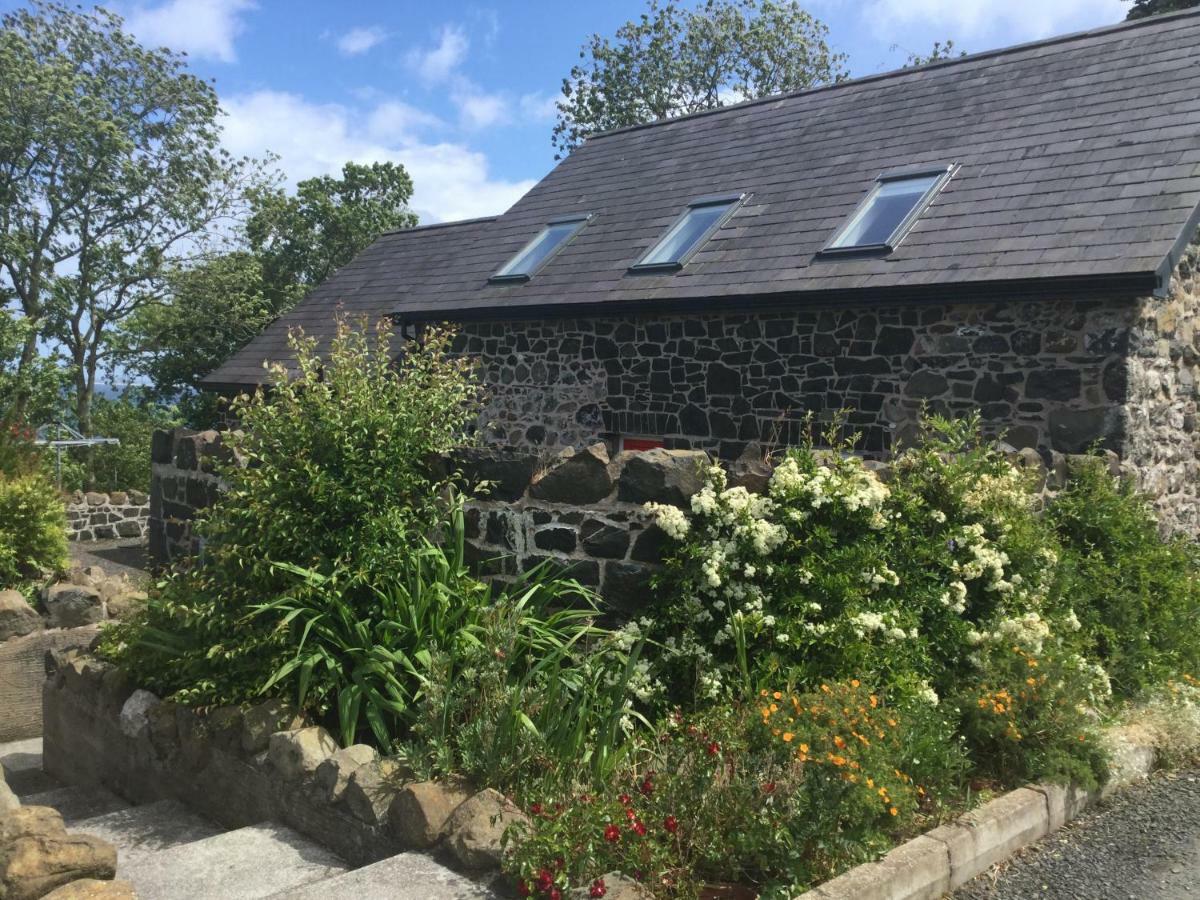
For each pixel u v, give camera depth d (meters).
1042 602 5.96
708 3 32.12
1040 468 7.19
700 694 4.66
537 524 5.46
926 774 4.20
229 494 5.55
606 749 4.13
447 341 6.84
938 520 5.62
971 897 3.84
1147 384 8.70
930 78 12.65
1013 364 8.84
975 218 9.51
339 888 3.52
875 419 9.66
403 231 20.19
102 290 26.67
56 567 8.84
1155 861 4.15
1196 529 9.86
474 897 3.46
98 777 5.86
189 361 27.48
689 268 11.08
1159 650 6.43
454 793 3.96
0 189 24.61
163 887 3.83
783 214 11.24
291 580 5.16
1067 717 4.76
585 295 11.55
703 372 10.88
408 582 5.03
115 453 23.59
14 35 23.58
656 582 4.95
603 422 11.73
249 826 4.51
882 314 9.61
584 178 14.84
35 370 16.95
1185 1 21.06
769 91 33.03
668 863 3.58
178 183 26.61
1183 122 9.39
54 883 3.21
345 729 4.48
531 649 4.80
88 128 24.30
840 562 4.97
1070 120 10.33
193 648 5.26
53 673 6.30
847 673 4.71
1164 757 5.27
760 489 5.23
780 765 3.86
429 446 5.69
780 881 3.60
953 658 5.30
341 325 7.27
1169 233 8.12
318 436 5.44
